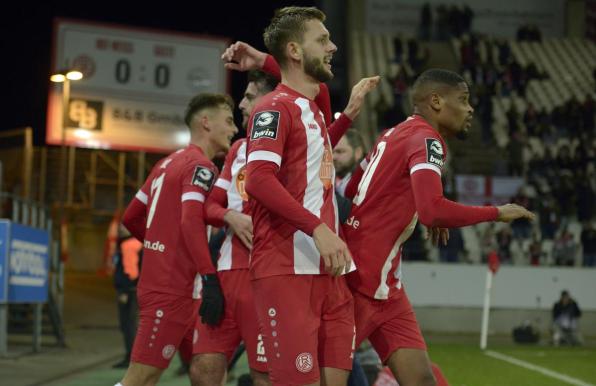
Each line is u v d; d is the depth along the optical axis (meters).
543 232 29.91
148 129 31.14
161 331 6.07
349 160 7.53
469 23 42.41
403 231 5.06
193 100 6.51
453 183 30.97
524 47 42.44
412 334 5.15
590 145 35.06
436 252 28.94
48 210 16.94
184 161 6.11
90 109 30.56
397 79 35.97
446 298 27.42
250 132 4.52
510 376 13.93
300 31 4.64
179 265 6.09
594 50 42.44
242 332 5.74
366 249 5.03
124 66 30.97
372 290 5.04
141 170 36.34
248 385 8.96
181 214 6.00
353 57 40.69
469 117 5.25
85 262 38.94
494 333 27.34
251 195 4.38
